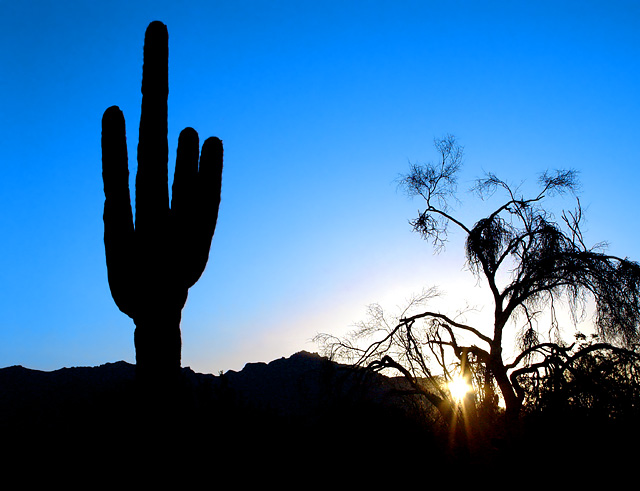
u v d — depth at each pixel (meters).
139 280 13.53
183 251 13.81
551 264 20.39
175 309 13.68
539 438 13.77
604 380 16.12
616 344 19.00
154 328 13.41
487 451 14.07
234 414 13.43
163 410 12.88
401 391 19.92
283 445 13.01
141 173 14.07
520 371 19.34
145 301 13.51
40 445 12.84
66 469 11.86
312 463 13.00
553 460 13.26
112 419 12.83
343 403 17.08
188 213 13.98
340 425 14.77
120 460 11.96
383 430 14.80
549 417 14.23
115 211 13.62
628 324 18.86
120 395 13.63
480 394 18.41
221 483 11.73
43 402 23.02
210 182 14.24
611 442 13.32
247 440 12.66
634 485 12.62
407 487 13.20
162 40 14.53
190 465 11.87
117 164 13.74
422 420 17.19
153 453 12.05
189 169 14.16
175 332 13.59
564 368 17.84
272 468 12.35
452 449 14.62
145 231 13.77
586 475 12.90
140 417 12.77
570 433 13.68
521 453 13.60
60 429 13.59
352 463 13.36
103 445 12.32
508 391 19.52
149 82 14.32
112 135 13.78
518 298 20.83
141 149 14.16
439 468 13.81
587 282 19.72
